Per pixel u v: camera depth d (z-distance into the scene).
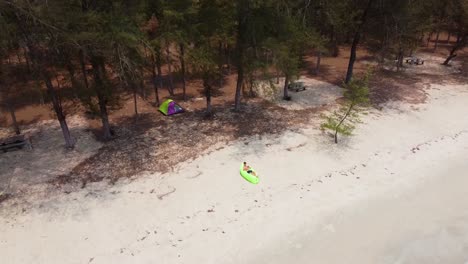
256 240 13.43
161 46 20.00
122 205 14.91
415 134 21.59
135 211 14.59
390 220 14.73
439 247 13.52
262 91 26.83
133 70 17.25
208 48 20.83
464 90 29.12
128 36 14.93
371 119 23.19
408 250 13.35
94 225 13.86
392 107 25.22
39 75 17.16
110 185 16.12
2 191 15.57
